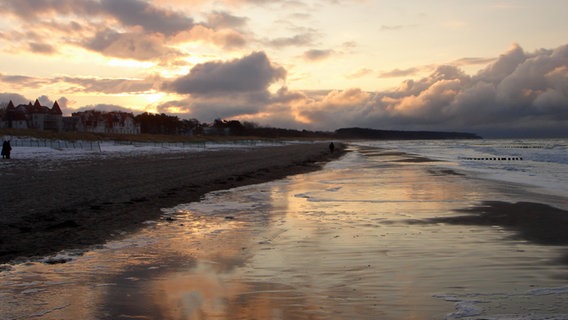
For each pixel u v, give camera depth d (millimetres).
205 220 12727
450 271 7363
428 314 5453
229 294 6367
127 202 15836
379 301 5965
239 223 12234
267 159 49688
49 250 9117
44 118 111438
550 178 25094
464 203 15633
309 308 5750
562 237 9953
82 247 9406
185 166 35312
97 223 12039
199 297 6246
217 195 18641
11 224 11547
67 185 20328
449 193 18562
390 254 8594
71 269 7738
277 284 6816
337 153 72250
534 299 5910
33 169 28984
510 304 5727
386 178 26266
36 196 16625
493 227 11266
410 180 24672
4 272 7551
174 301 6086
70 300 6133
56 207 14266
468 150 80562
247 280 7051
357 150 88125
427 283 6730
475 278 6945
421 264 7824
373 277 7090
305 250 9047
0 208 13836
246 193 19328
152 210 14438
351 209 14602
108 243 9812
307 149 92375
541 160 45156
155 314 5594
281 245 9531
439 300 5945
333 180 25438
